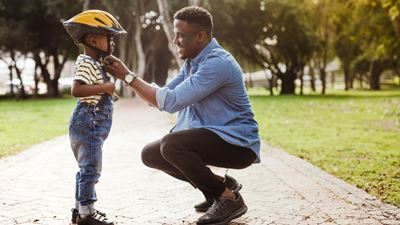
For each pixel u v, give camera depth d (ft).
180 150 11.66
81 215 11.77
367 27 89.66
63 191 15.80
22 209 13.53
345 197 14.94
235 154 12.00
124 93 108.58
